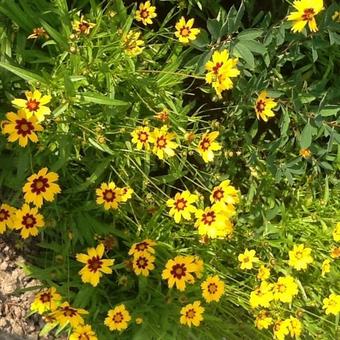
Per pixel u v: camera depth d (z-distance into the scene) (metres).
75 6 0.43
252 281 0.45
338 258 0.46
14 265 0.40
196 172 0.43
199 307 0.39
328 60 0.45
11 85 0.40
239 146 0.46
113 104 0.39
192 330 0.42
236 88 0.43
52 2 0.40
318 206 0.47
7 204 0.39
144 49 0.44
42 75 0.40
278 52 0.43
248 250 0.45
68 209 0.41
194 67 0.42
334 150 0.47
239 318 0.44
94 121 0.40
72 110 0.39
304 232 0.46
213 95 0.44
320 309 0.46
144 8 0.41
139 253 0.39
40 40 0.41
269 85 0.44
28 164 0.40
